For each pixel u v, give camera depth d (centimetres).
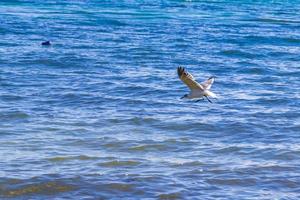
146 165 3700
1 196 3250
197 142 4209
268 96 5609
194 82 2523
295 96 5650
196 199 3238
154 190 3334
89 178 3459
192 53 7875
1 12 11494
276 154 3956
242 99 5484
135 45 8306
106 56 7425
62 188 3344
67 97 5372
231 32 10081
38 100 5253
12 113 4800
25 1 13875
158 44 8469
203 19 11919
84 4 14050
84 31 9594
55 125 4519
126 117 4762
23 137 4216
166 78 6278
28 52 7475
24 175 3478
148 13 12688
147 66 6938
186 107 5147
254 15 13150
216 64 7206
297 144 4203
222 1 17012
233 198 3256
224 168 3659
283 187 3425
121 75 6353
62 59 7081
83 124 4569
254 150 4028
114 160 3766
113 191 3322
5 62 6819
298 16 13388
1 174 3484
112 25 10488
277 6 16175
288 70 6956
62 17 11269
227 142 4241
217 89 5881
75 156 3828
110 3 14675
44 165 3659
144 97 5472
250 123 4678
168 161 3778
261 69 6938
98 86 5828
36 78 6106
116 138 4238
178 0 16575
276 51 8319
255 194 3322
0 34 8825
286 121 4775
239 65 7181
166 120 4700
